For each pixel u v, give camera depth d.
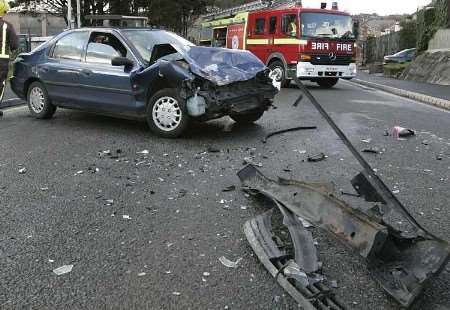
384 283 3.15
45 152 6.79
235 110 7.59
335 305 3.01
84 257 3.69
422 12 29.84
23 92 9.38
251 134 8.20
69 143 7.34
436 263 3.05
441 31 27.53
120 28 8.31
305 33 16.27
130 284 3.31
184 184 5.45
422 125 9.69
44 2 36.88
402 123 9.84
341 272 3.49
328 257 3.70
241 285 3.30
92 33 8.50
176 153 6.80
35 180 5.55
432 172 6.16
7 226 4.25
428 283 3.09
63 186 5.35
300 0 17.89
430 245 3.19
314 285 3.21
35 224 4.30
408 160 6.75
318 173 5.93
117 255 3.73
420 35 29.89
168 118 7.62
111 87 8.02
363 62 47.06
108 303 3.09
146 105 7.83
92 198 4.98
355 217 3.42
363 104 12.88
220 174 5.83
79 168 6.04
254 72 8.02
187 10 42.12
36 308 3.02
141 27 8.66
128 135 7.95
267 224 4.10
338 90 17.05
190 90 7.27
